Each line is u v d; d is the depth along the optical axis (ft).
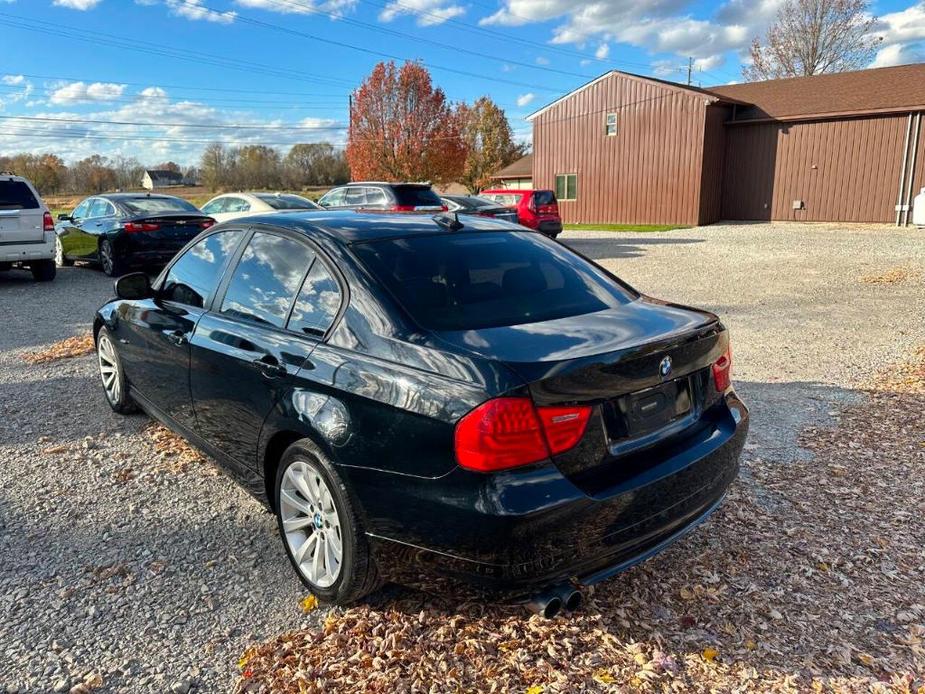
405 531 8.07
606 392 7.97
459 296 9.50
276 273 10.85
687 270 43.88
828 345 23.56
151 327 13.52
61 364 21.39
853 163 76.28
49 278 39.63
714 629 8.81
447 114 128.88
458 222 11.63
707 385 9.62
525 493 7.38
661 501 8.38
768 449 14.39
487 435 7.40
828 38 146.72
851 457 13.91
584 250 58.75
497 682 7.92
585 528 7.69
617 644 8.54
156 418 14.61
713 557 10.40
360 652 8.41
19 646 8.57
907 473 13.11
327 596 9.25
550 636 8.67
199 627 8.96
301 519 9.71
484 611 9.12
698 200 81.76
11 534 11.23
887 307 30.42
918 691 7.73
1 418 16.51
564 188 95.35
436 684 7.89
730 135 84.69
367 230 10.61
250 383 10.22
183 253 13.67
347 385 8.61
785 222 82.12
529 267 10.73
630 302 10.55
